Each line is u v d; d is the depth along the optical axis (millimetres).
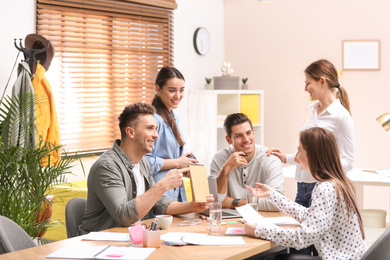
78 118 5188
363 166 6246
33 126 3777
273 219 2854
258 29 6789
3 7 4441
